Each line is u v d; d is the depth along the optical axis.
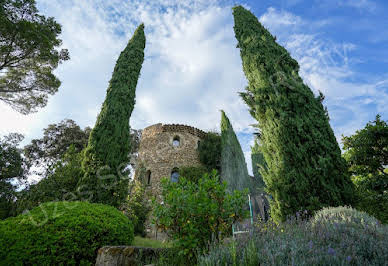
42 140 16.69
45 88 12.22
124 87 10.31
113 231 4.55
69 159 7.95
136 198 9.91
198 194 3.29
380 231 2.49
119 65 11.35
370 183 5.48
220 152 15.39
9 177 11.86
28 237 3.71
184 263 2.92
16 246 3.55
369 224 2.83
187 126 16.33
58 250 3.71
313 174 4.42
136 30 13.70
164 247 3.76
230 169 14.00
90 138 8.23
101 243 4.24
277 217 4.52
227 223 3.18
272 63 6.36
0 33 9.21
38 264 3.52
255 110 6.29
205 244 2.92
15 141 12.70
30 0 9.66
